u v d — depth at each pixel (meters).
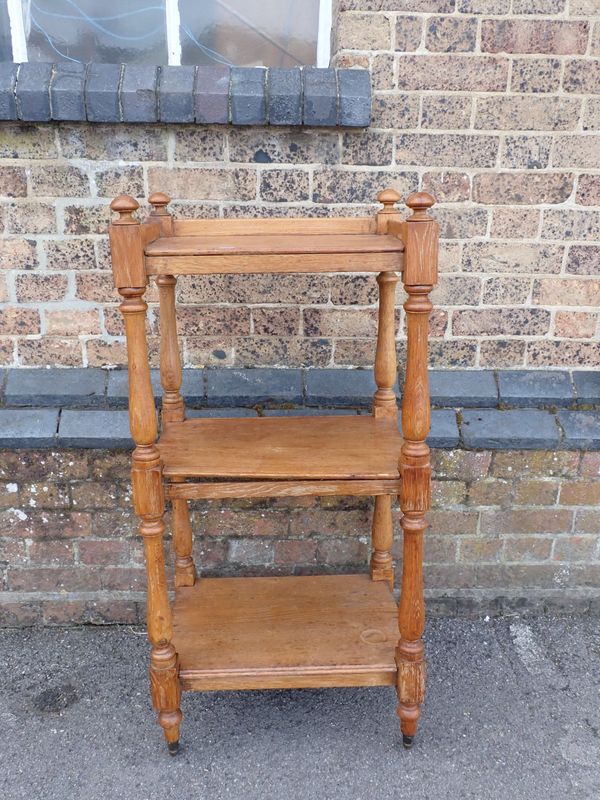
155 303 2.32
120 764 1.96
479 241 2.29
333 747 2.02
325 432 2.07
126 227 1.54
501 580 2.53
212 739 2.04
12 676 2.27
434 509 2.43
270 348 2.38
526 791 1.87
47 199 2.21
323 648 2.03
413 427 1.71
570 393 2.38
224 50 2.35
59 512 2.38
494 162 2.22
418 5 2.10
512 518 2.45
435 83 2.16
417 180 2.24
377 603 2.25
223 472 1.78
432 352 2.41
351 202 2.26
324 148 2.20
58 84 2.06
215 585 2.35
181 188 2.22
